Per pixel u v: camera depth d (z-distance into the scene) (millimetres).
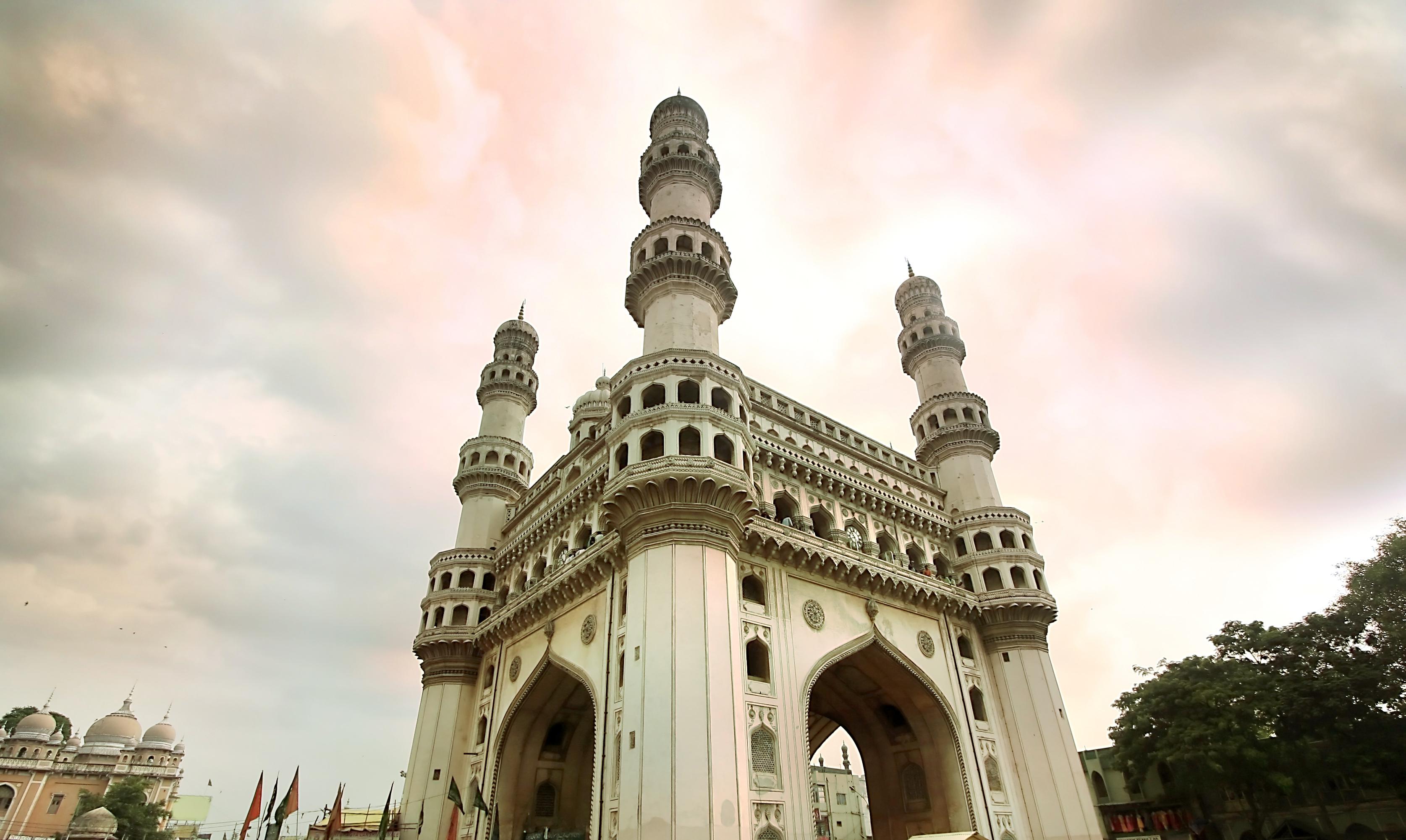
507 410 49969
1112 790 46031
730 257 37438
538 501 41000
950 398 44969
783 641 27859
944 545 39469
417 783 36062
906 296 51938
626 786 22547
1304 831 37188
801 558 30031
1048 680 35156
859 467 38406
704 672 23125
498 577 42219
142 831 64000
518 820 33000
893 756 35094
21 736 73062
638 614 24953
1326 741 33406
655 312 33938
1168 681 37438
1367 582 32344
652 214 39656
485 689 37781
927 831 32281
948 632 35000
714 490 26094
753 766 24375
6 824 65500
